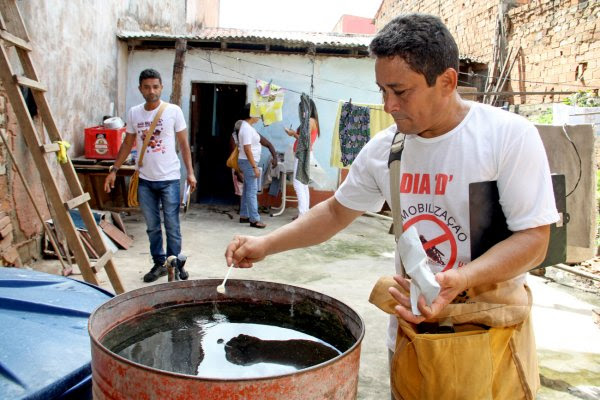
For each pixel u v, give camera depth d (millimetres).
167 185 4074
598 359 3025
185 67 7949
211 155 10367
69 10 5629
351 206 1483
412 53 1047
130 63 7934
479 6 9203
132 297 1304
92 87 6516
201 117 8750
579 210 3178
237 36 7520
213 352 1196
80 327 1476
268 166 7664
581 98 5984
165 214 4133
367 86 8008
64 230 2975
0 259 3678
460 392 1125
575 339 3307
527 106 7121
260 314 1454
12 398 1118
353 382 1055
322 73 7996
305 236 1499
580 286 4492
